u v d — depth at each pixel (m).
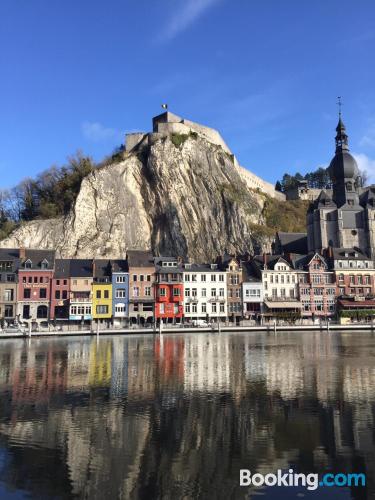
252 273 95.56
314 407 22.86
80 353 45.44
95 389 27.42
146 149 137.12
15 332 66.19
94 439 18.25
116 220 122.69
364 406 22.98
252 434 18.78
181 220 126.62
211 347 50.41
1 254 89.56
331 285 94.00
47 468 15.46
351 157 116.38
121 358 41.19
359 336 66.38
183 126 142.38
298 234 120.62
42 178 133.88
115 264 89.88
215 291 90.81
